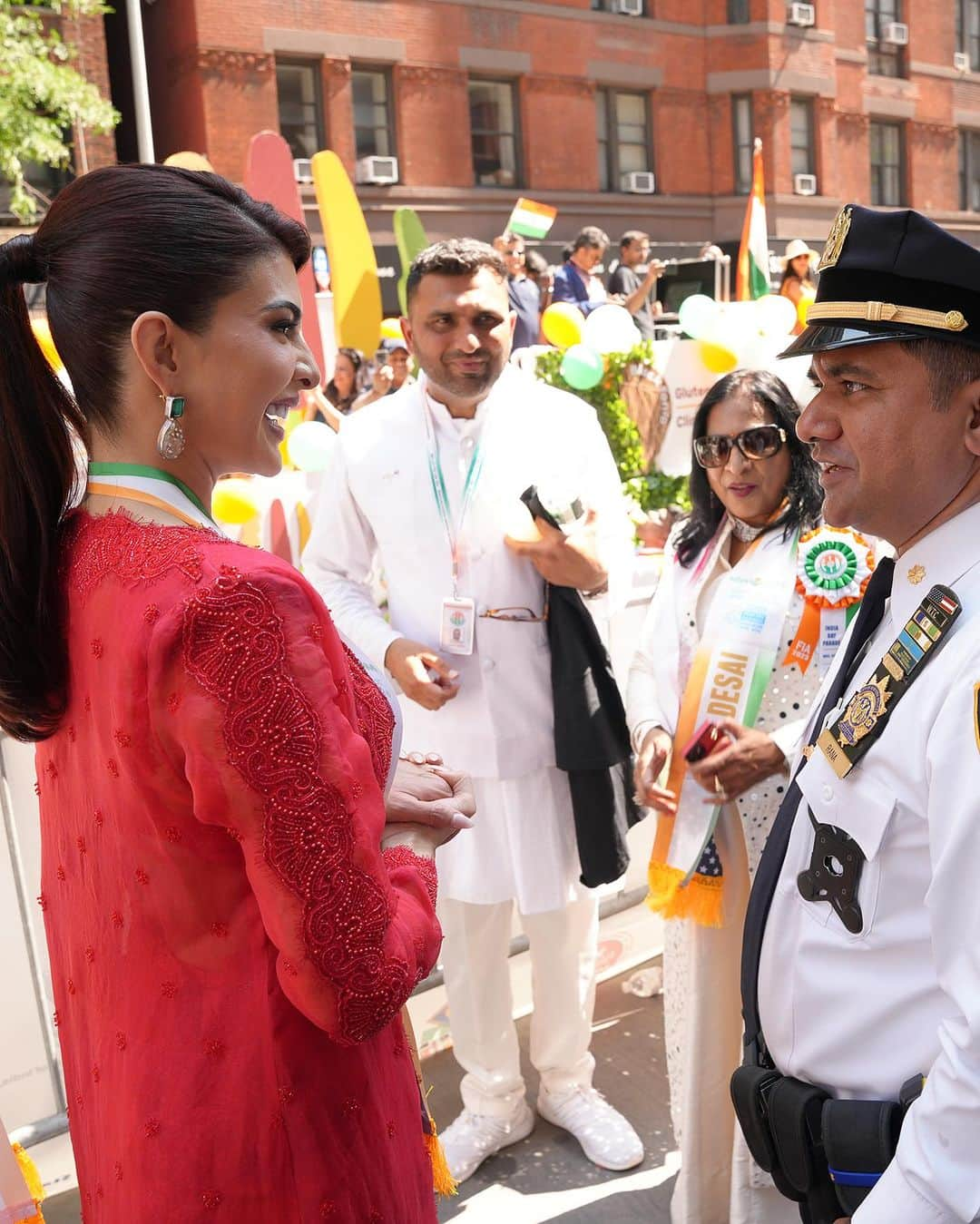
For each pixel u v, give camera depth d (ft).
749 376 6.72
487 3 51.80
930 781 3.61
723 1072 7.02
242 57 45.88
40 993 7.70
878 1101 3.95
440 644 7.81
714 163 60.08
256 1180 3.34
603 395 11.73
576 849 8.16
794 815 4.38
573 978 8.45
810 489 6.70
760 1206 6.12
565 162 55.21
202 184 3.35
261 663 3.01
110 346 3.28
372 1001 3.15
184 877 3.28
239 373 3.31
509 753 7.77
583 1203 7.96
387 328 19.67
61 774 3.66
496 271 7.64
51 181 41.42
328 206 14.42
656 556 10.51
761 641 6.63
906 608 3.98
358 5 48.32
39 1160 7.81
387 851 3.93
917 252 3.66
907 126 67.10
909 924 3.91
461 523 7.77
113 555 3.27
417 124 50.67
